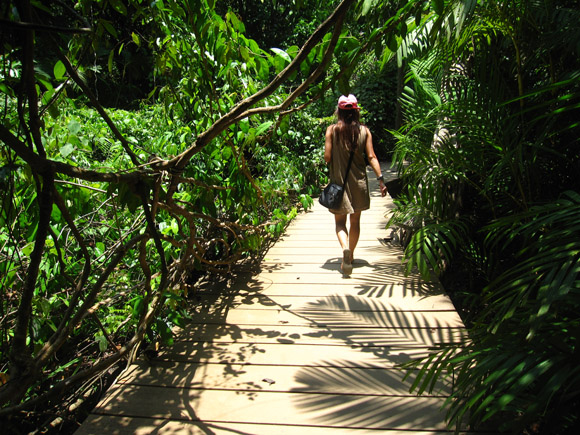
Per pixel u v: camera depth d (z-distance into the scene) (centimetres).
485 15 329
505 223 244
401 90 1166
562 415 193
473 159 371
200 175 342
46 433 273
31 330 253
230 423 228
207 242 403
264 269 464
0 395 165
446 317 342
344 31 229
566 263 181
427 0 204
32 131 175
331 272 449
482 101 348
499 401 171
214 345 309
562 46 332
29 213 240
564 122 338
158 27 272
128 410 240
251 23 1353
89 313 236
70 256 307
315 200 844
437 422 224
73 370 313
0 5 154
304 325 337
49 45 207
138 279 356
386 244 536
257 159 620
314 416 232
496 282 209
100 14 258
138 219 336
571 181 353
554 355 184
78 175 186
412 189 438
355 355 293
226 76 327
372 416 230
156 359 292
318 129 920
